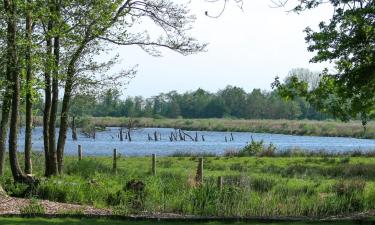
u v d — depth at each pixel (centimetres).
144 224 1463
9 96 2205
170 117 18812
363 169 3347
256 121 14950
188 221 1533
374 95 1869
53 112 2588
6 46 2048
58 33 2236
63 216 1542
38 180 1956
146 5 2673
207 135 12112
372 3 1764
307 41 1889
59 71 2473
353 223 1538
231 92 18425
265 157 4716
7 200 1741
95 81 2638
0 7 2033
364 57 1781
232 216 1639
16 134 2078
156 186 1917
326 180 2805
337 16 1817
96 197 1833
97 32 2467
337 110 1991
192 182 2059
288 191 2098
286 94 2031
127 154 5784
